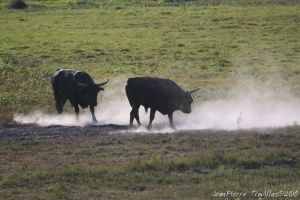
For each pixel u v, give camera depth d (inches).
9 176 2450.8
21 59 5900.6
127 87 3383.4
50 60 5885.8
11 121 3710.6
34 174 2453.2
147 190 2313.0
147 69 5477.4
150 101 3353.8
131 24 7760.8
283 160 2635.3
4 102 4254.4
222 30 7244.1
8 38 6958.7
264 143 2893.7
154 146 2891.2
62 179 2421.3
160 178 2409.0
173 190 2297.0
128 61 5816.9
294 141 2918.3
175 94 3378.4
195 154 2731.3
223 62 5753.0
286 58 5890.8
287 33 6998.0
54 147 2918.3
